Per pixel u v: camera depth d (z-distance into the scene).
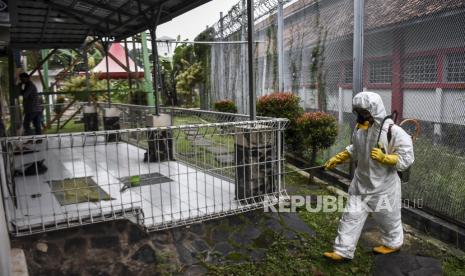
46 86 14.23
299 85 7.19
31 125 10.32
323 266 3.78
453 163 4.01
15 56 12.34
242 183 4.50
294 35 7.31
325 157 6.36
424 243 4.15
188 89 15.81
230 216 4.25
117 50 13.64
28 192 4.68
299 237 4.23
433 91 4.15
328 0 6.16
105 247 3.60
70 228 3.53
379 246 4.03
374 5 4.99
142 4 6.23
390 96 4.78
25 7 6.77
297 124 6.12
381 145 3.56
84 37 10.15
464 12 3.74
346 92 5.80
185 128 4.07
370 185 3.73
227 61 11.53
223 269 3.68
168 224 3.90
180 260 3.72
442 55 4.01
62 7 6.81
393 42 4.68
